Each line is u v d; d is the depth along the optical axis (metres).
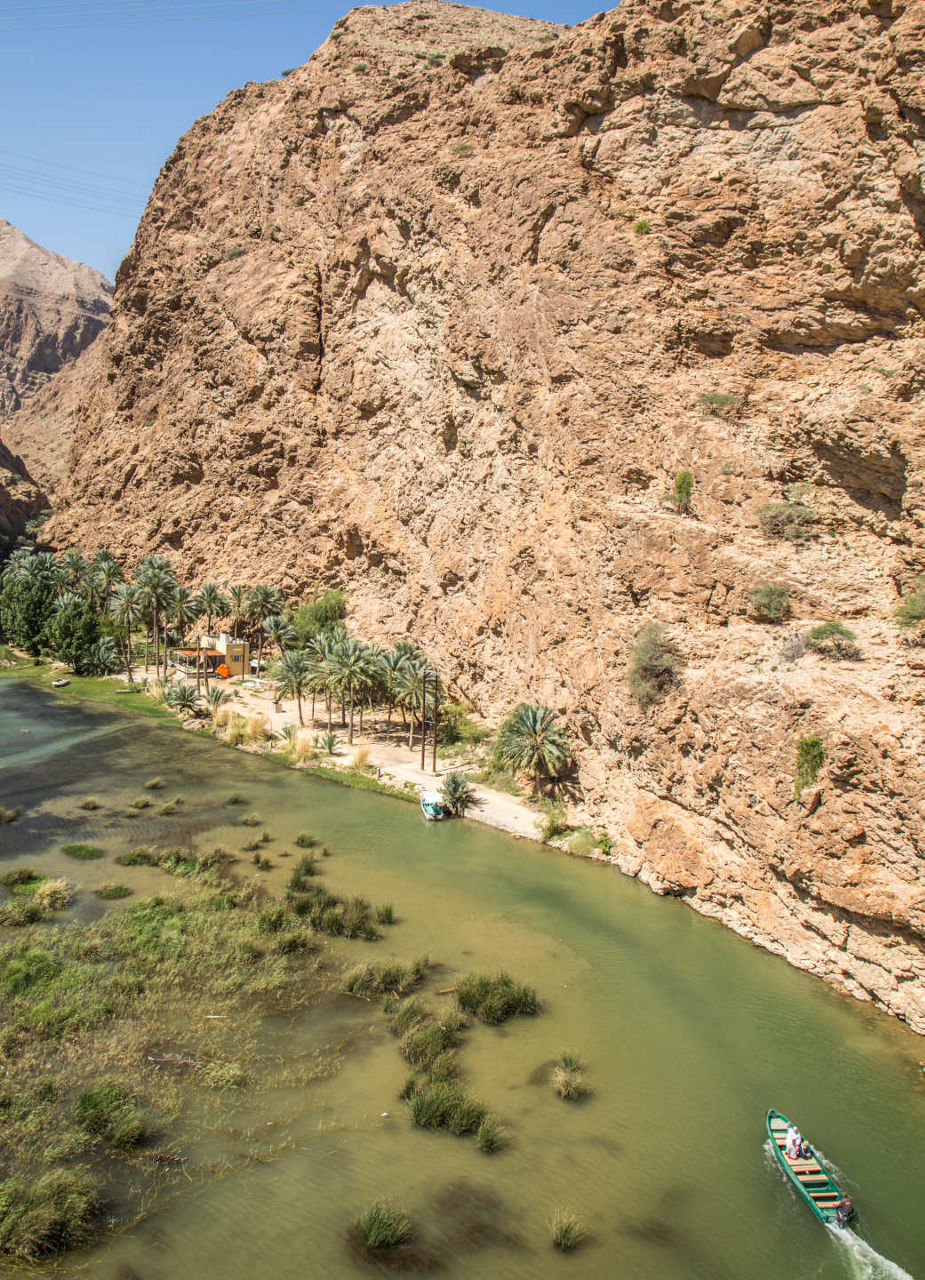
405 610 79.62
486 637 66.25
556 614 56.22
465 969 35.97
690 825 43.41
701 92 54.00
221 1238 21.92
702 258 53.12
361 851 48.84
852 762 34.28
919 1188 25.00
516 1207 23.42
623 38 57.12
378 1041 30.66
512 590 62.41
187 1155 24.72
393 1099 27.61
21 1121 25.39
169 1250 21.52
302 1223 22.50
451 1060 29.23
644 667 45.69
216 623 100.56
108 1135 25.06
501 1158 25.22
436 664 73.38
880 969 33.88
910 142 42.31
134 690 88.50
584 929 40.19
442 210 71.94
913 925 31.84
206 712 78.38
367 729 73.06
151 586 88.94
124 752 67.94
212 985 33.31
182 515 105.88
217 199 108.38
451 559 70.62
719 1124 27.28
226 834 50.59
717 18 52.84
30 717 77.69
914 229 43.75
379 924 39.75
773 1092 29.00
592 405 53.88
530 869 47.22
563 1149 25.73
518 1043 31.08
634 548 49.12
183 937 36.69
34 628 104.50
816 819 35.47
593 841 49.50
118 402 119.50
